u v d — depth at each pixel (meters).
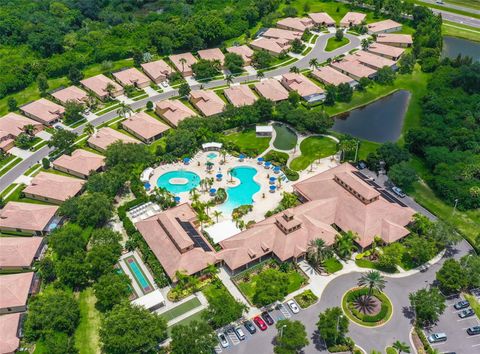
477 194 160.00
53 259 143.62
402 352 115.25
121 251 143.12
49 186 169.00
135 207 163.12
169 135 193.75
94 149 197.75
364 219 147.62
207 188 173.00
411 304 125.25
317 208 152.62
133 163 177.38
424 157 190.38
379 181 176.50
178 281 133.12
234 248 140.12
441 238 143.62
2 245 143.12
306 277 136.88
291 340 111.12
